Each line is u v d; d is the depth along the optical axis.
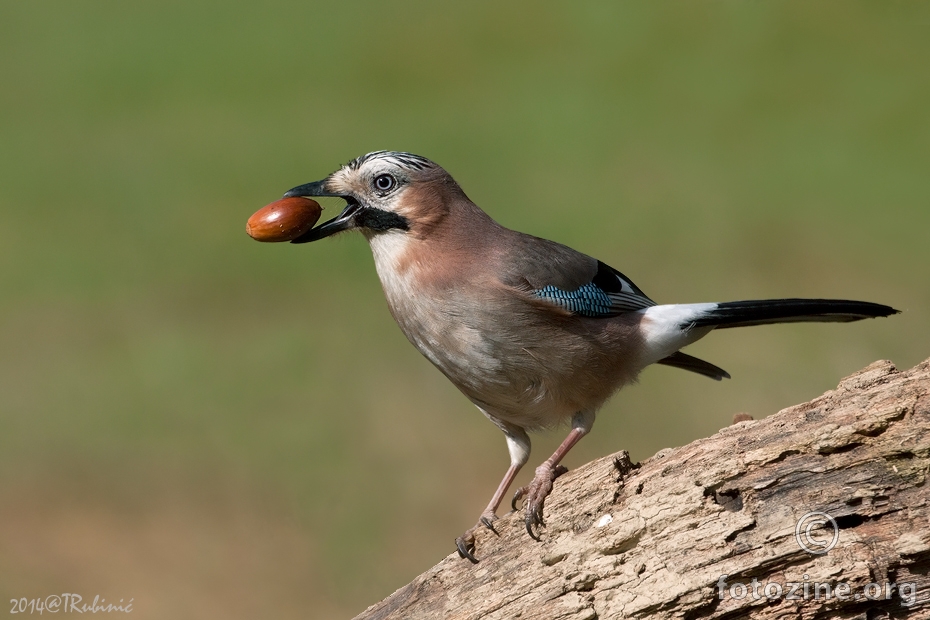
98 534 10.99
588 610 5.63
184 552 10.70
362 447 12.23
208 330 15.07
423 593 6.21
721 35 27.02
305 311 15.66
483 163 20.67
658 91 24.08
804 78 23.78
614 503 5.75
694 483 5.52
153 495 11.61
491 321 6.79
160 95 25.39
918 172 19.20
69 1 32.09
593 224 17.52
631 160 20.55
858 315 7.12
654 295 14.90
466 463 11.83
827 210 17.72
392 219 7.02
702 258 16.08
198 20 30.58
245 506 11.38
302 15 30.88
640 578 5.47
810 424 5.50
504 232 7.20
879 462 5.27
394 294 7.11
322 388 13.34
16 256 17.48
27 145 22.23
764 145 20.86
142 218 18.77
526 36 28.20
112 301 16.02
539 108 23.66
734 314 7.25
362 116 23.33
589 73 25.41
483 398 7.17
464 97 24.31
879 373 5.60
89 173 20.83
